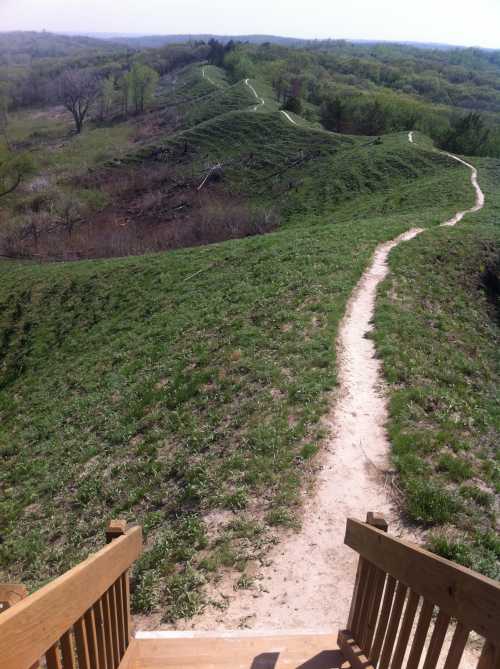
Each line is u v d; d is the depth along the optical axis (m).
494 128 112.62
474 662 5.76
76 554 10.80
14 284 36.81
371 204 50.38
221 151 90.12
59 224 70.94
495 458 10.86
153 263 34.34
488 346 18.86
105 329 27.52
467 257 25.77
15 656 2.69
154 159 94.19
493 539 8.26
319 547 8.50
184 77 183.00
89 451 14.98
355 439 11.39
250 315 20.39
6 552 11.92
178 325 22.98
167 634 5.95
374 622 4.90
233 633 6.01
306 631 6.22
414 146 67.50
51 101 193.25
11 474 16.02
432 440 11.03
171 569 8.56
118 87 168.12
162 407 15.87
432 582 3.68
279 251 28.83
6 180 80.75
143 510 11.20
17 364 28.30
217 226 61.88
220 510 9.89
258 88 137.25
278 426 12.13
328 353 15.33
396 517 9.09
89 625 4.00
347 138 82.81
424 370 14.84
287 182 72.75
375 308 19.05
